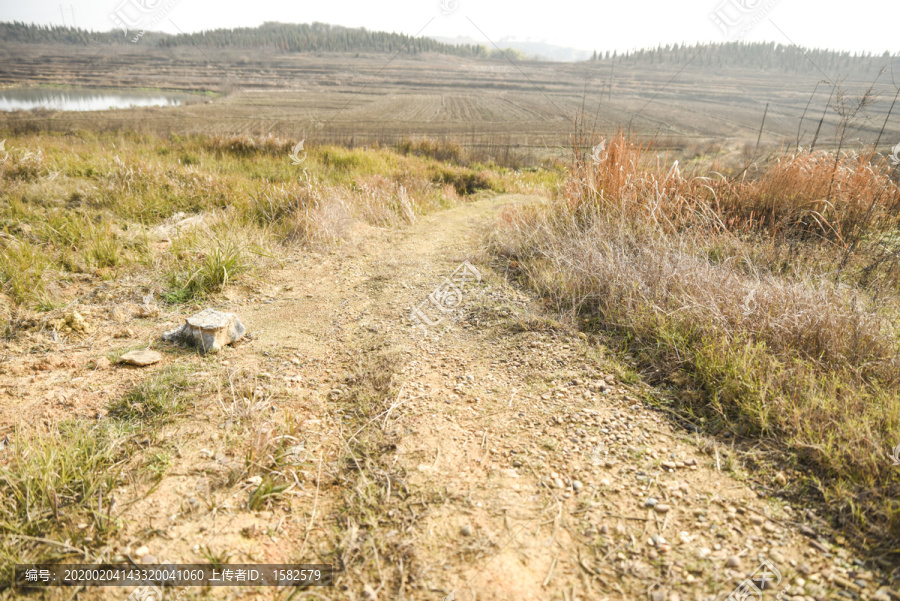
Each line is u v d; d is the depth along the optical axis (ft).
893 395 7.51
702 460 7.02
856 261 13.52
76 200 21.25
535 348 10.48
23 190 20.59
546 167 55.77
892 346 8.79
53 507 5.96
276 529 5.99
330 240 18.86
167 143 49.26
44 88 218.59
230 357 10.17
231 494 6.44
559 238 15.57
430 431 7.82
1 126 67.00
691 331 9.84
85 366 9.39
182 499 6.31
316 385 9.24
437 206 28.66
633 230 15.28
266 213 20.77
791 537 5.60
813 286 11.06
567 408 8.37
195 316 10.72
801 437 6.96
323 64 428.56
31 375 8.95
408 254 18.08
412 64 459.32
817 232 15.72
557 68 434.71
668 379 9.02
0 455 6.77
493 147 71.77
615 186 16.89
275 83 272.10
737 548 5.50
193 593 5.05
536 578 5.24
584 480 6.70
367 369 9.77
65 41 580.71
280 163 36.81
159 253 15.70
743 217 16.67
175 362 9.75
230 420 7.90
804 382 7.92
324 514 6.27
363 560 5.54
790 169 17.31
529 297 13.21
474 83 295.28
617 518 6.03
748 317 9.86
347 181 30.86
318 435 7.75
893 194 17.01
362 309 13.01
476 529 5.91
